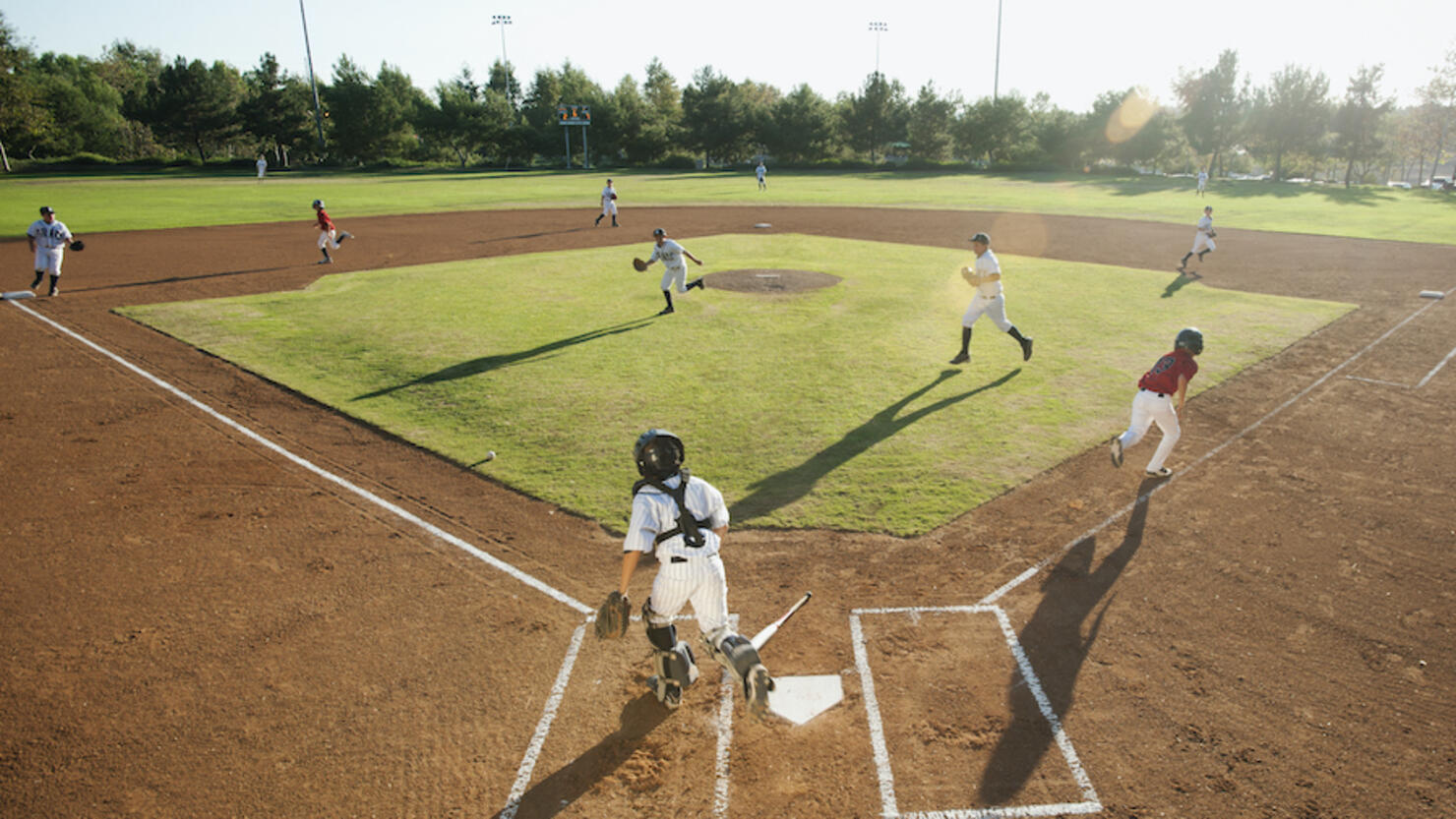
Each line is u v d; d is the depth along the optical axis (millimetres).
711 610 4590
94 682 5109
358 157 81000
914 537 6918
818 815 4062
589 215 33250
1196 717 4711
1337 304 15875
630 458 8625
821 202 39719
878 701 4906
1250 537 6875
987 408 10047
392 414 10008
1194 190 50000
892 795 4180
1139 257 22266
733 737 4637
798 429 9383
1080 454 8664
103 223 29156
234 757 4469
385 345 12969
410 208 35625
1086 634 5531
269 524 7254
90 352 12625
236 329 13969
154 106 76688
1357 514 7277
